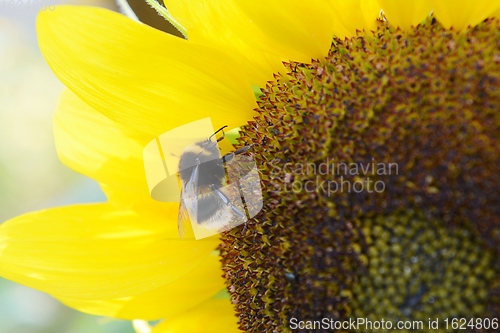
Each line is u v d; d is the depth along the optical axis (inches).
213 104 7.7
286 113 7.4
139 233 8.4
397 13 7.2
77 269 8.2
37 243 8.2
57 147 8.4
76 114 8.3
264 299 7.4
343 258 7.0
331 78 7.3
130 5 7.8
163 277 8.3
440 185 6.7
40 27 7.4
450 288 6.7
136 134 8.1
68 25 7.4
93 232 8.4
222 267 8.1
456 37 6.9
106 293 8.1
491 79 6.7
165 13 7.7
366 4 7.4
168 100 7.7
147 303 8.6
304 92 7.4
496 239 6.6
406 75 6.9
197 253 8.3
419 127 6.8
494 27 6.9
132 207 8.4
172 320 8.7
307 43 7.5
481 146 6.7
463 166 6.7
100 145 8.3
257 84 7.8
